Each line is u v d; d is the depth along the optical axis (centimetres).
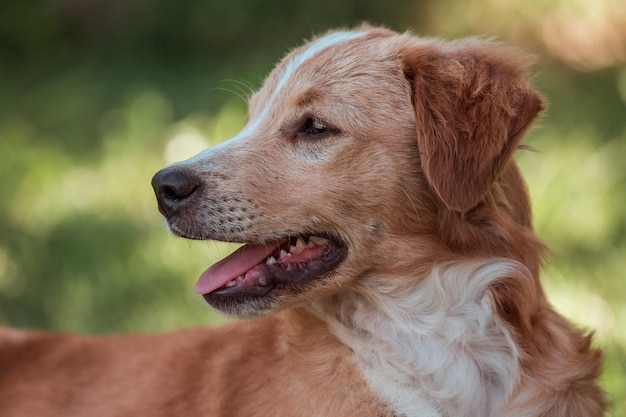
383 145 622
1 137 1581
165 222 637
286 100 655
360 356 625
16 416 705
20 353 747
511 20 2061
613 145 1299
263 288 620
